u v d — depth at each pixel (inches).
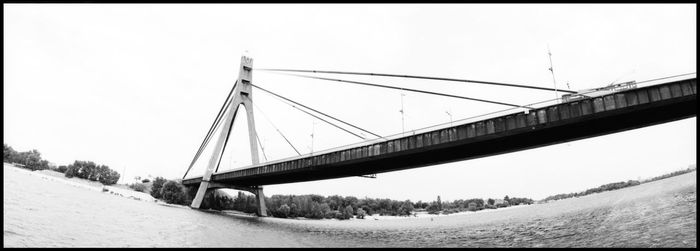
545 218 3016.7
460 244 1636.3
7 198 2009.1
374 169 2551.7
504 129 1705.2
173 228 1785.2
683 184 3668.8
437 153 2039.9
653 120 1577.3
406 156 2107.5
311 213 5447.8
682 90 1387.8
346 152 2331.4
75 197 2628.0
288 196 6476.4
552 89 1777.8
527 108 1670.8
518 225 2608.3
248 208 4404.5
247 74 3897.6
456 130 1852.9
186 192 3944.4
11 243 1109.7
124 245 1246.3
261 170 3011.8
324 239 1831.9
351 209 6628.9
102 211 2097.7
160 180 4237.2
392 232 2442.2
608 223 2036.2
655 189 4033.0
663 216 1903.3
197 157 4212.6
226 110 3976.4
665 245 1266.0
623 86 1497.3
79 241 1236.5
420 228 2896.2
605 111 1487.5
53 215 1699.1
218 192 4493.1
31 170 4894.2
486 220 3688.5
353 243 1674.5
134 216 2078.0
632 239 1440.7
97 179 5088.6
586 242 1494.8
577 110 1544.0
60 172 5354.3
